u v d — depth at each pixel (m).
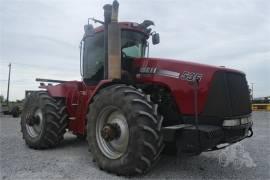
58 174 3.76
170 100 4.12
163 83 4.14
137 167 3.57
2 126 10.37
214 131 3.53
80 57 5.62
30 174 3.74
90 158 4.72
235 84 4.08
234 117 3.90
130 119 3.64
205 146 3.44
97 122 4.18
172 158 4.82
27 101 5.95
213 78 3.87
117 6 4.31
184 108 3.94
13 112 17.22
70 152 5.23
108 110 4.09
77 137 6.87
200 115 3.84
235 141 3.97
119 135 3.92
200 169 4.18
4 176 3.65
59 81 6.55
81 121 5.14
